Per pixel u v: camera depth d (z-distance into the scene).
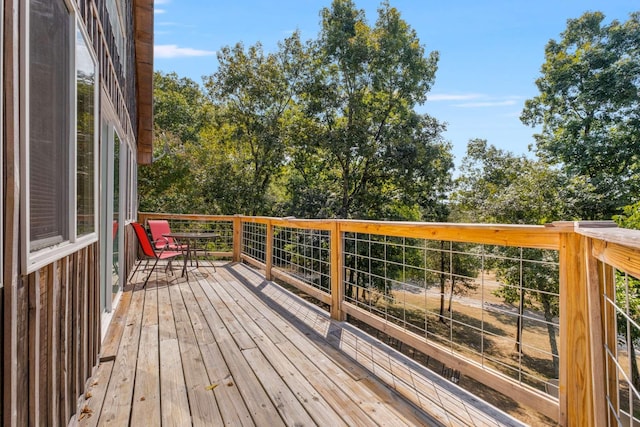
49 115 1.44
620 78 13.15
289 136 14.62
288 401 2.07
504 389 1.87
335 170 15.43
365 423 1.86
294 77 15.38
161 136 15.63
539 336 10.59
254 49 15.77
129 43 5.53
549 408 1.64
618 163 13.11
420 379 2.34
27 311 1.23
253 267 6.81
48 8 1.42
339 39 13.60
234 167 15.75
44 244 1.39
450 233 2.22
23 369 1.20
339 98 14.19
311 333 3.19
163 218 8.13
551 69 15.32
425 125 13.87
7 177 1.06
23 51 1.15
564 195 11.52
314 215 13.80
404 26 14.20
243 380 2.32
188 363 2.58
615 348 1.18
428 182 14.05
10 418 1.07
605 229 1.12
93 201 2.34
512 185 12.94
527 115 16.50
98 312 2.56
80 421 1.86
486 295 12.60
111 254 3.62
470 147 21.33
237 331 3.25
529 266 10.00
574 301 1.53
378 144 13.70
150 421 1.87
